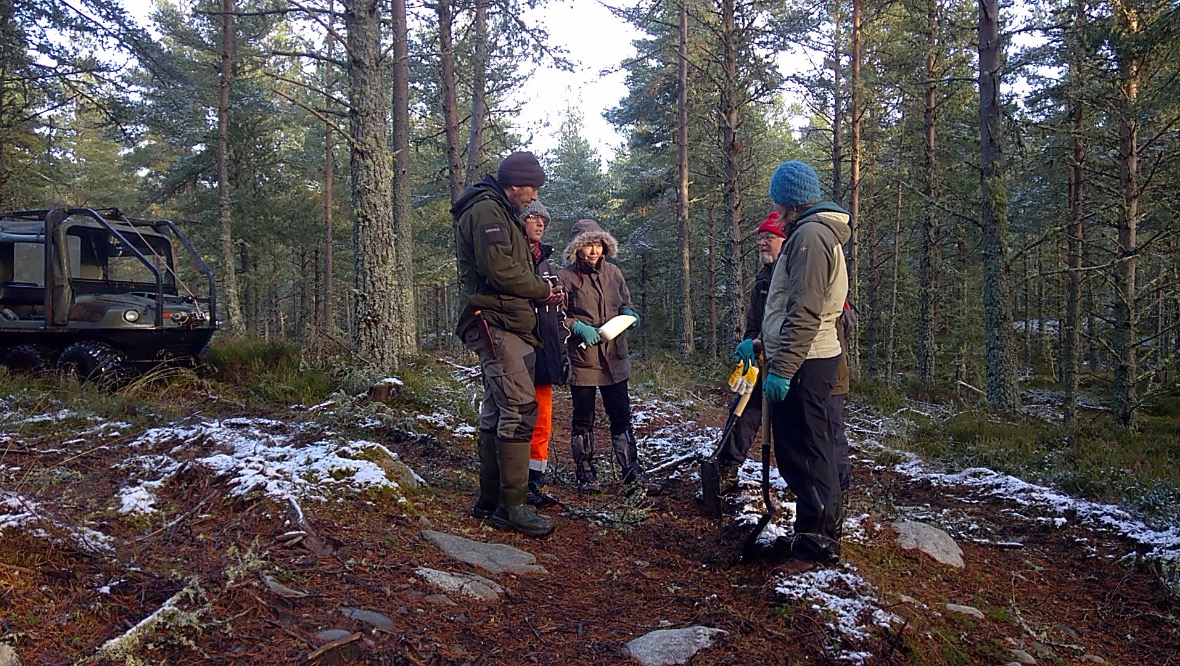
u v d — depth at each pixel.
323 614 2.38
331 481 3.72
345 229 28.03
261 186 25.69
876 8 18.33
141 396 6.77
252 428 5.30
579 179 40.97
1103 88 12.88
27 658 1.99
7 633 2.05
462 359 12.83
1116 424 12.04
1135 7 11.94
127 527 3.07
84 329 8.09
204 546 2.84
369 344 7.91
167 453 4.35
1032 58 12.06
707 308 34.59
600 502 4.41
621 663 2.38
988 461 6.61
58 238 8.34
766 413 3.35
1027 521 4.57
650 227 28.73
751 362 3.94
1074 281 19.41
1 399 5.96
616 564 3.37
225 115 20.66
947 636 2.74
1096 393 24.64
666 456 5.75
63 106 18.72
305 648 2.15
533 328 3.68
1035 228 23.98
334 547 2.97
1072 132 13.04
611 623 2.71
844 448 3.99
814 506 3.13
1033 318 36.12
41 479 3.67
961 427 8.30
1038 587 3.60
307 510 3.30
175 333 8.52
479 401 7.29
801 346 3.00
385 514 3.53
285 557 2.79
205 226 23.64
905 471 5.88
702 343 36.16
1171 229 12.40
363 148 7.86
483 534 3.58
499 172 3.62
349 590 2.59
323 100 25.52
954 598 3.26
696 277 34.69
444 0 15.84
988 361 12.13
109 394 6.83
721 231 29.95
